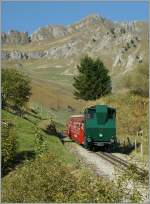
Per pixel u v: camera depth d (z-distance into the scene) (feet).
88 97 353.51
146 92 263.70
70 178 60.34
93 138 158.30
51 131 176.24
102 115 158.10
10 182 60.59
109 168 110.73
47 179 59.82
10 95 185.26
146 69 280.51
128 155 143.84
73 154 141.28
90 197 54.95
